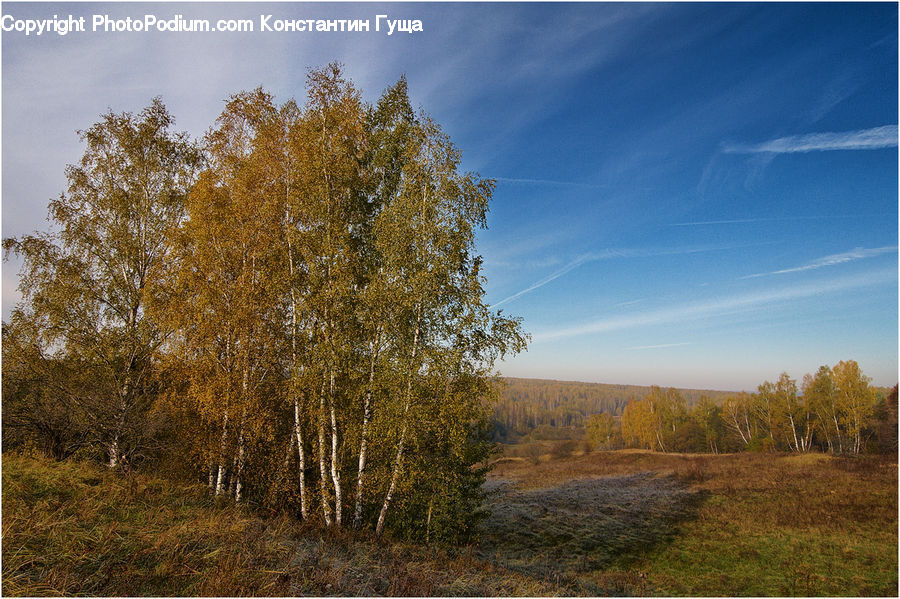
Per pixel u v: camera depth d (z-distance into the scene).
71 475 8.48
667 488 30.89
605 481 35.50
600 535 20.30
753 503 24.55
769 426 55.59
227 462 11.41
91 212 14.38
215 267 11.92
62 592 4.54
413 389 10.60
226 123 12.80
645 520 22.84
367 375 11.18
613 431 78.19
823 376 51.22
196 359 11.51
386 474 10.47
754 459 39.44
